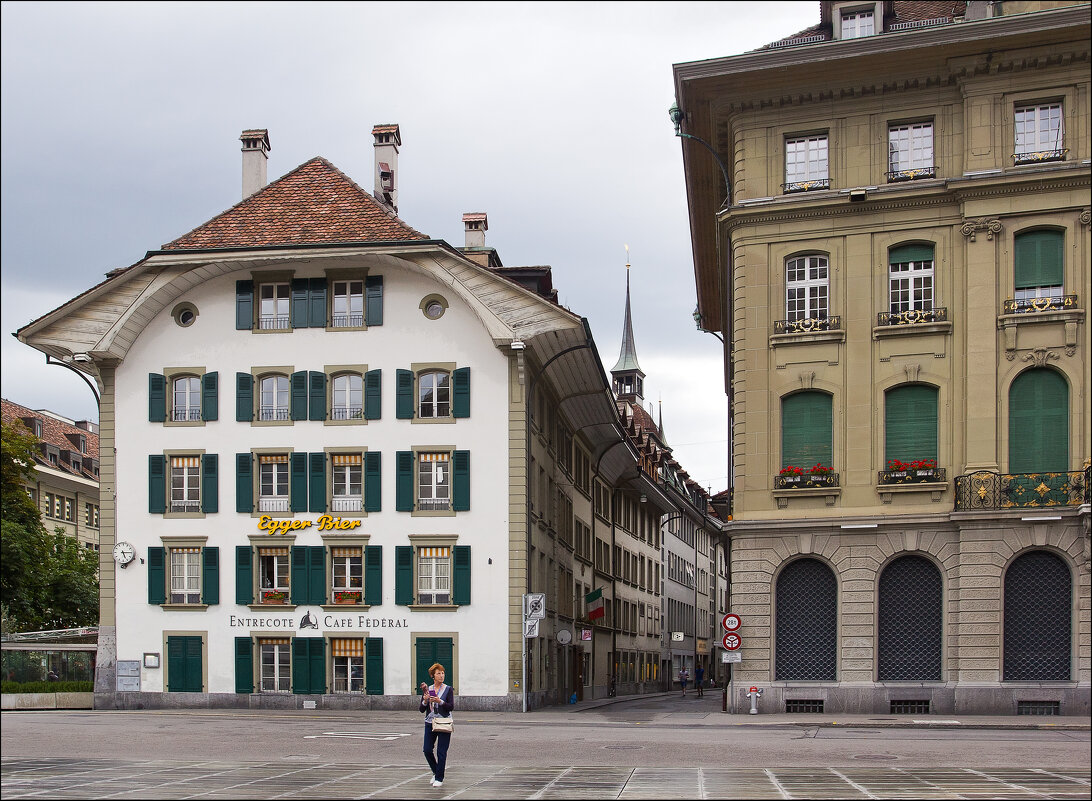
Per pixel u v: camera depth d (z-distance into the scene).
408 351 40.28
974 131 31.41
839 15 33.41
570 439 52.22
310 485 39.94
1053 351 30.41
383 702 38.53
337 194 42.59
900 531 31.03
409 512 39.28
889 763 19.67
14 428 54.19
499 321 38.91
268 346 40.97
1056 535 29.45
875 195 32.09
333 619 39.19
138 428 41.09
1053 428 30.36
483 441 39.41
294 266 41.16
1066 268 30.58
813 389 32.34
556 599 46.69
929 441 31.44
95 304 41.06
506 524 38.88
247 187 46.34
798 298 32.91
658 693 75.56
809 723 28.19
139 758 21.12
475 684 38.28
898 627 31.12
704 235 45.53
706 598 101.38
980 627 29.81
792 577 32.12
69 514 81.06
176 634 39.88
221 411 40.78
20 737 25.14
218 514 40.19
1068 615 29.52
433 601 39.12
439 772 16.78
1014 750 21.59
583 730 27.95
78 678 44.16
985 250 31.12
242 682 39.28
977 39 30.73
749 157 33.53
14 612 56.91
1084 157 30.64
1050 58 30.80
